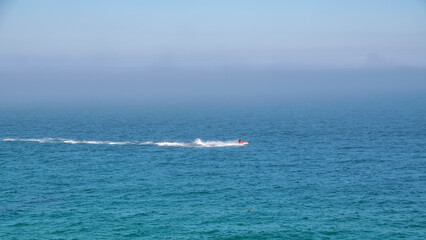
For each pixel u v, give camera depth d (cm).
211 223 5669
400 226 5538
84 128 16962
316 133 14738
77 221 5747
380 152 10612
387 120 18925
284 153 10631
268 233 5334
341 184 7519
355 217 5859
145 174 8394
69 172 8588
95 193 7050
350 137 13462
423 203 6419
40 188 7369
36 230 5425
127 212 6097
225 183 7656
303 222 5688
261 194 6950
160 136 14425
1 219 5803
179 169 8819
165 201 6606
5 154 10550
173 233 5347
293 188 7294
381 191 7069
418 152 10519
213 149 11256
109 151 10975
